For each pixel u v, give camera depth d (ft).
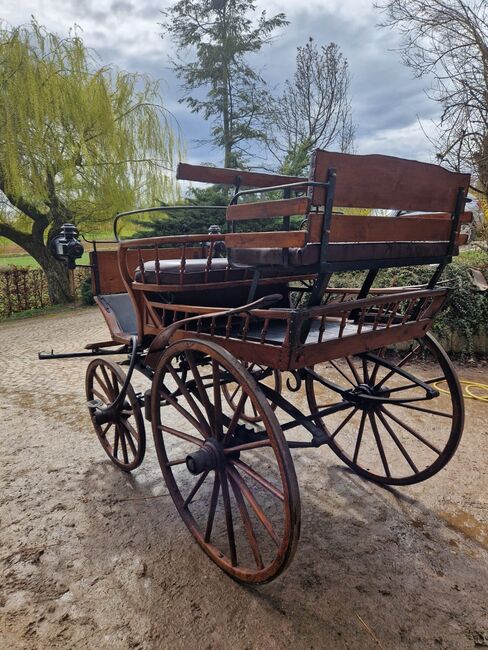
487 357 15.57
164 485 8.45
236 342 5.86
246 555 6.54
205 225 30.27
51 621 5.42
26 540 6.89
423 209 5.64
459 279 15.64
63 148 29.63
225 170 7.88
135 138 32.12
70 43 28.71
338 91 41.98
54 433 10.69
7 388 14.08
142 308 7.48
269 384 14.02
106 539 6.93
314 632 5.24
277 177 8.62
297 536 4.93
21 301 31.55
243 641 5.14
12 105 26.94
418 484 8.29
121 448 9.39
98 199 30.89
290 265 4.90
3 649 5.04
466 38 18.20
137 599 5.75
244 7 40.37
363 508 7.63
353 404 7.70
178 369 7.84
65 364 16.79
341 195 4.70
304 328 5.19
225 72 40.68
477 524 7.16
